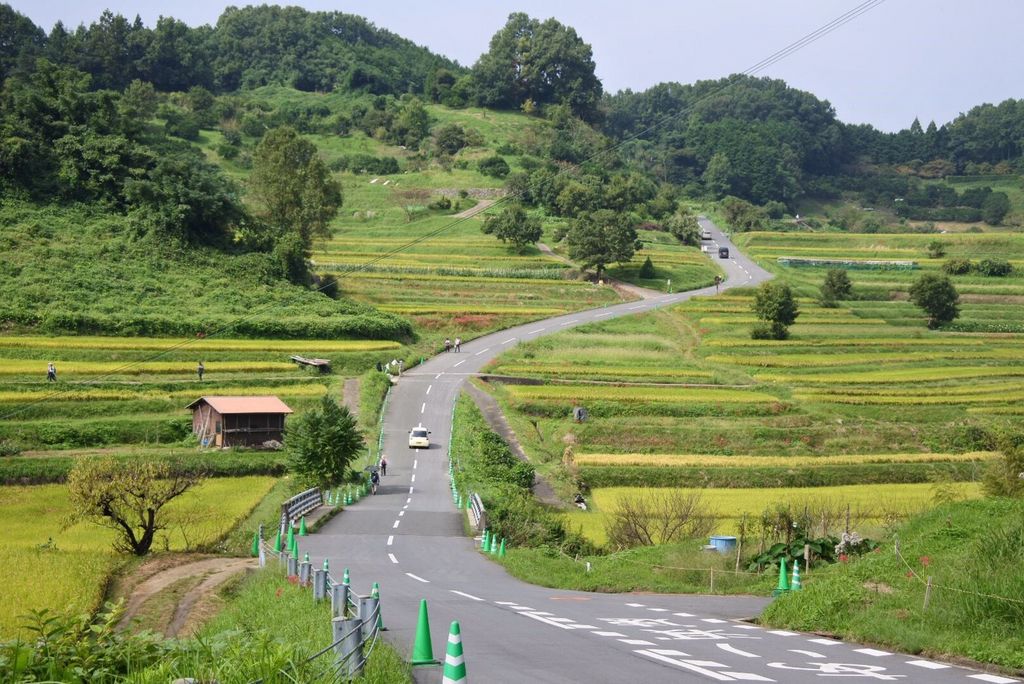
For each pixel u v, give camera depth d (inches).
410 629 773.9
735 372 4284.0
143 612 1094.4
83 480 1708.9
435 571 1375.5
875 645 728.3
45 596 1263.5
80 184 5275.6
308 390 3602.4
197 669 474.6
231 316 4392.2
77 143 5334.6
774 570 1338.6
